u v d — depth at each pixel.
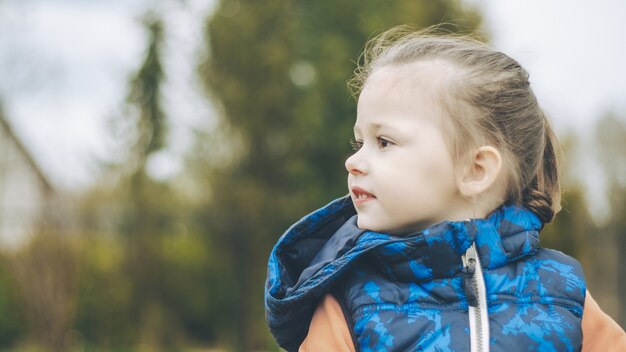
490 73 1.37
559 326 1.27
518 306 1.27
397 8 10.89
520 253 1.32
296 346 1.42
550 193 1.48
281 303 1.28
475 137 1.32
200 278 12.06
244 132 10.95
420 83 1.32
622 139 14.02
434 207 1.31
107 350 10.88
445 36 1.66
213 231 11.30
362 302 1.27
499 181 1.36
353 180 1.34
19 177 14.23
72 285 10.20
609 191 13.58
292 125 10.90
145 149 10.68
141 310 11.08
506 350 1.22
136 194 10.82
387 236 1.28
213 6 10.87
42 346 10.05
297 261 1.43
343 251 1.33
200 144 10.93
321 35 10.93
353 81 1.64
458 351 1.21
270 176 11.10
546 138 1.48
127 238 10.98
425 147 1.29
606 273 13.06
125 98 10.65
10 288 11.11
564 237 11.84
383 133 1.31
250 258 11.31
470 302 1.25
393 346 1.22
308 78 11.10
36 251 10.12
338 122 10.80
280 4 10.96
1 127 14.25
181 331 11.60
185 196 11.62
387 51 1.45
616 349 1.36
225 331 12.20
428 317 1.24
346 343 1.26
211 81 10.83
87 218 10.57
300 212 11.00
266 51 10.80
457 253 1.27
